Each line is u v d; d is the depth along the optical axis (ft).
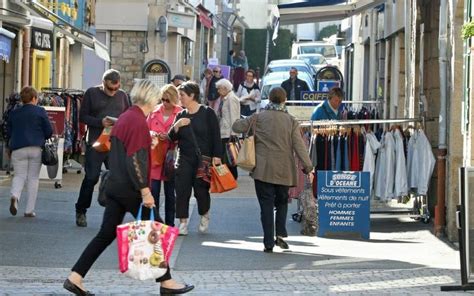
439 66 79.97
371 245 72.43
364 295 52.49
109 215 50.93
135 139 50.44
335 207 76.02
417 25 98.43
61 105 115.55
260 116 68.18
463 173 51.96
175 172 74.38
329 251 69.21
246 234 76.84
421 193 80.53
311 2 125.39
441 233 77.25
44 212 84.48
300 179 81.56
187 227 77.41
